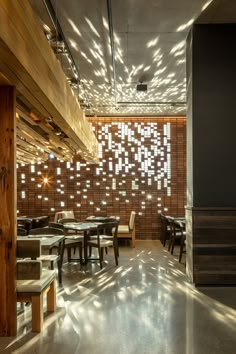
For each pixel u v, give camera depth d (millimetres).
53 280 3824
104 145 9805
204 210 4930
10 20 2098
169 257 7172
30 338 3098
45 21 4699
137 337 3129
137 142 9797
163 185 9742
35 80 2678
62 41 5168
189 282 5105
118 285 4945
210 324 3449
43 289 3350
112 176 9734
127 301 4191
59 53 5531
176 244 8750
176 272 5766
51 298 3834
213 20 4926
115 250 6441
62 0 4207
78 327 3361
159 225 9695
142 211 9727
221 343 3012
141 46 5535
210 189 5027
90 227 6090
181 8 4520
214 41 5086
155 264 6438
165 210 9719
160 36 5262
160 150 9789
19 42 2273
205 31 5074
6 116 3154
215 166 5039
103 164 9766
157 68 6410
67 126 4332
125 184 9727
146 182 9727
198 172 5043
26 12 2434
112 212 9695
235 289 4746
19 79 2664
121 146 9797
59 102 3639
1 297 3154
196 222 4938
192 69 5090
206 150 5047
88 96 8031
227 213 4934
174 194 9750
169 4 4398
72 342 3016
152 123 9805
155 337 3133
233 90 5066
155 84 7242
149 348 2906
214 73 5082
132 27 4945
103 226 6246
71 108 4453
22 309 3938
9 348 2895
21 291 3236
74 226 6262
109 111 9359
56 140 5414
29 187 9695
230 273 4883
